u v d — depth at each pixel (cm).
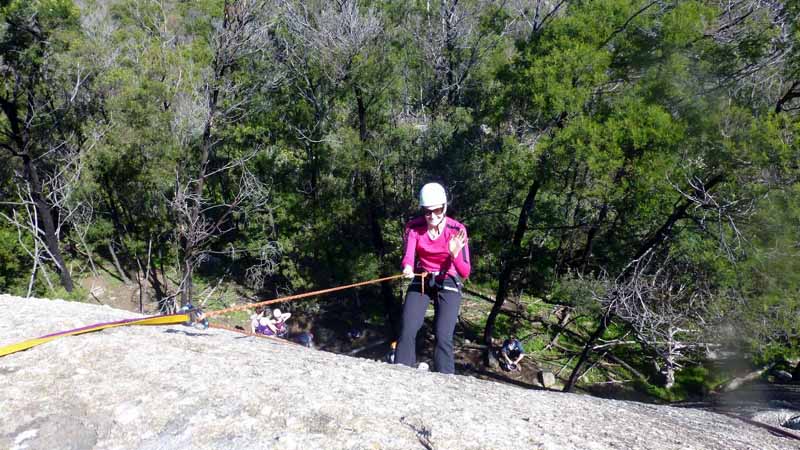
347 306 2377
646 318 1467
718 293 1406
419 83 2253
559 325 2225
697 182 1427
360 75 1936
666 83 1448
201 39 2286
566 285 1628
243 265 2566
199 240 2169
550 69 1502
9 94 2036
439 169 1912
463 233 533
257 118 2161
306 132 2097
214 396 349
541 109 1548
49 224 2153
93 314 537
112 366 384
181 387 358
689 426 427
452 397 402
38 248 2217
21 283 2225
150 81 2023
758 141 1287
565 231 2014
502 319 2292
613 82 1581
